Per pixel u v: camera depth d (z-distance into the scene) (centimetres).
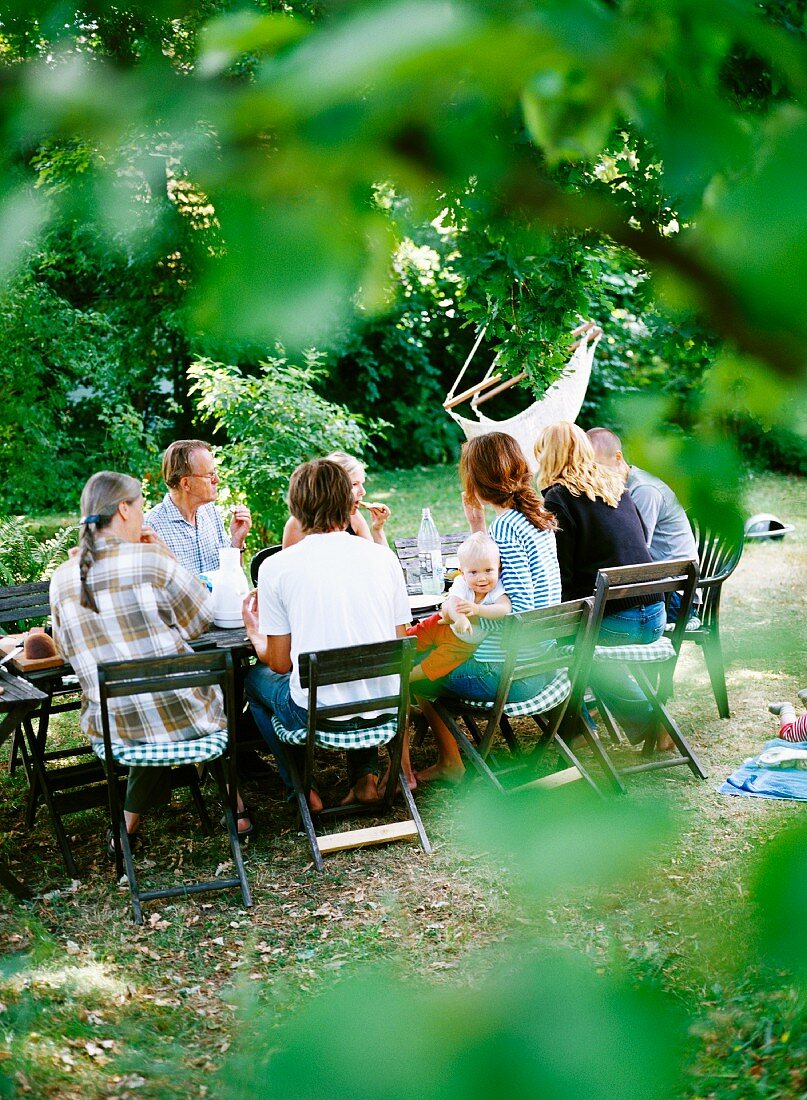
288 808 484
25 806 497
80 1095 281
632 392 52
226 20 43
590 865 57
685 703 582
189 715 408
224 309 39
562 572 490
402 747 459
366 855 434
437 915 382
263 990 90
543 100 43
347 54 35
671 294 42
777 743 516
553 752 527
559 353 396
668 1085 48
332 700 430
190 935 383
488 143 42
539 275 315
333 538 434
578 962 55
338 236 40
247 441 885
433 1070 48
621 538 486
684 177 41
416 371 1770
